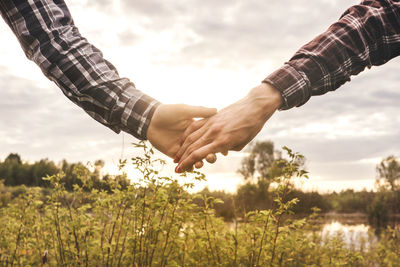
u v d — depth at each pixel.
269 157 25.73
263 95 1.34
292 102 1.36
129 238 1.92
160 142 1.39
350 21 1.45
